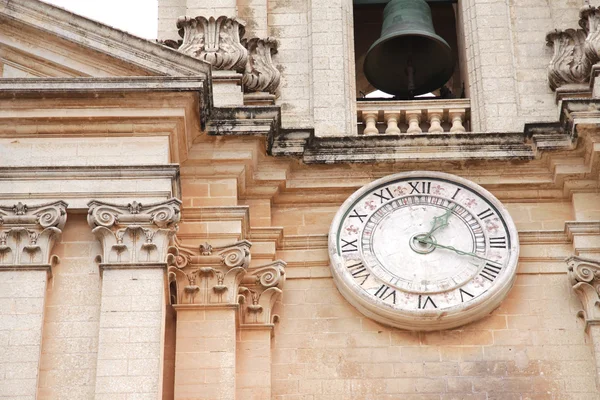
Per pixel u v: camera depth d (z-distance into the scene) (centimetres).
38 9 3294
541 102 3509
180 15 3700
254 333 3197
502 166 3384
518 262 3278
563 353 3181
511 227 3291
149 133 3212
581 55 3516
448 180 3366
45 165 3142
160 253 3058
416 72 3725
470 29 3612
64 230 3102
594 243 3278
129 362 2939
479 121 3497
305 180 3381
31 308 2997
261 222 3338
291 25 3631
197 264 3212
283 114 3503
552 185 3372
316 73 3550
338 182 3381
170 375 3117
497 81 3531
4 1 3294
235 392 3103
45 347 2973
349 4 3666
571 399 3133
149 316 2989
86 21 3284
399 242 3297
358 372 3173
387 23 3700
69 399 2927
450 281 3234
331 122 3488
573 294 3247
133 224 3083
